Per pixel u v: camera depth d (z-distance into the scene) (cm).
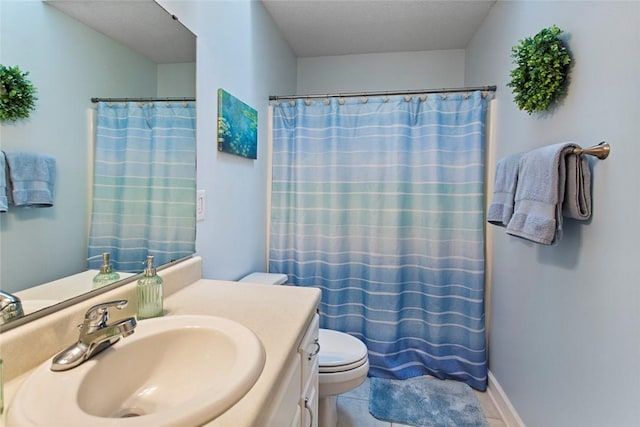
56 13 71
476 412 169
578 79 108
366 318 205
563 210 107
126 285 94
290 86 263
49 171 72
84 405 58
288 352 73
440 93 192
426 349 200
